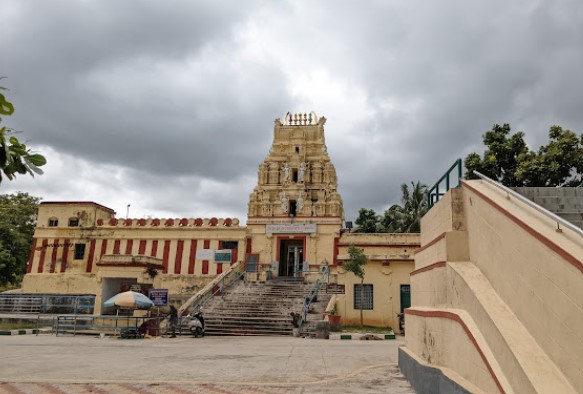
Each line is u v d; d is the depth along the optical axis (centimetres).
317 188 3894
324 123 4169
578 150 2141
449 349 623
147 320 2100
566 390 357
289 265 3794
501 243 541
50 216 4103
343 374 943
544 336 412
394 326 2369
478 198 643
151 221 3975
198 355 1295
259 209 3866
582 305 347
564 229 442
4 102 322
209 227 3862
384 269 2452
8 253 3381
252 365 1081
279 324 2323
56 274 3938
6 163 306
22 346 1533
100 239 3994
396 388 787
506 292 518
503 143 2370
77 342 1736
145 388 796
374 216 4728
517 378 401
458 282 628
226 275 3288
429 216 898
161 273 3809
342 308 2430
